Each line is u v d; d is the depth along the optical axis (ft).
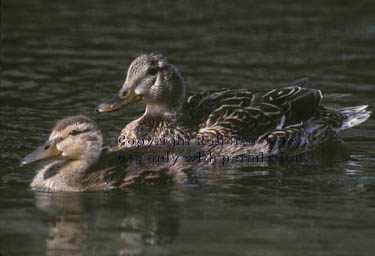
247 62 69.67
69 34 79.36
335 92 60.80
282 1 93.86
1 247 33.14
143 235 34.35
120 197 40.06
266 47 74.74
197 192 40.75
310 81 63.77
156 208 38.04
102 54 72.18
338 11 88.53
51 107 57.41
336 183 42.37
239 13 88.79
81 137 43.27
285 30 81.00
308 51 73.26
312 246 32.99
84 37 78.13
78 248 32.86
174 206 38.40
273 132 49.32
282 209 37.81
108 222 36.11
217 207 38.11
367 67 67.77
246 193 40.52
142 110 58.23
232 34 79.71
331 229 35.04
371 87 62.13
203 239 33.81
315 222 35.91
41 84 63.05
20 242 33.68
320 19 85.25
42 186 42.11
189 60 70.18
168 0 94.84
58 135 43.24
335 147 50.70
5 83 63.10
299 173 44.42
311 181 42.75
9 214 37.24
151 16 87.30
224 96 50.65
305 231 34.78
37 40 76.79
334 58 70.74
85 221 36.22
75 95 60.44
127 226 35.50
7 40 76.38
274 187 41.57
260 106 49.85
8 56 71.05
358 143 51.29
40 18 85.71
